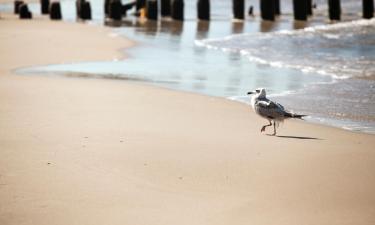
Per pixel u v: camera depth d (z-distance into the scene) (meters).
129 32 36.38
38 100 15.96
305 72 22.30
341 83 19.88
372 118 15.16
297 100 17.33
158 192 9.41
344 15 48.88
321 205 8.98
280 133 13.40
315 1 65.81
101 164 10.57
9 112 14.37
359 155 11.47
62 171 10.16
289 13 51.56
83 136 12.30
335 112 15.82
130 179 9.91
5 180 9.65
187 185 9.73
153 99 16.73
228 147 11.88
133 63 24.31
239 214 8.64
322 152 11.66
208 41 31.81
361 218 8.54
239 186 9.71
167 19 46.41
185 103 16.38
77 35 33.00
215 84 19.83
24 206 8.72
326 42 30.00
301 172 10.39
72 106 15.30
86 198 9.08
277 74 21.92
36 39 30.59
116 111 14.89
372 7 42.47
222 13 52.19
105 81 19.70
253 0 67.75
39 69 22.22
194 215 8.59
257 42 30.89
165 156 11.14
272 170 10.48
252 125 14.09
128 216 8.51
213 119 14.50
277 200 9.16
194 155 11.25
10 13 49.19
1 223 8.16
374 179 10.07
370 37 31.11
